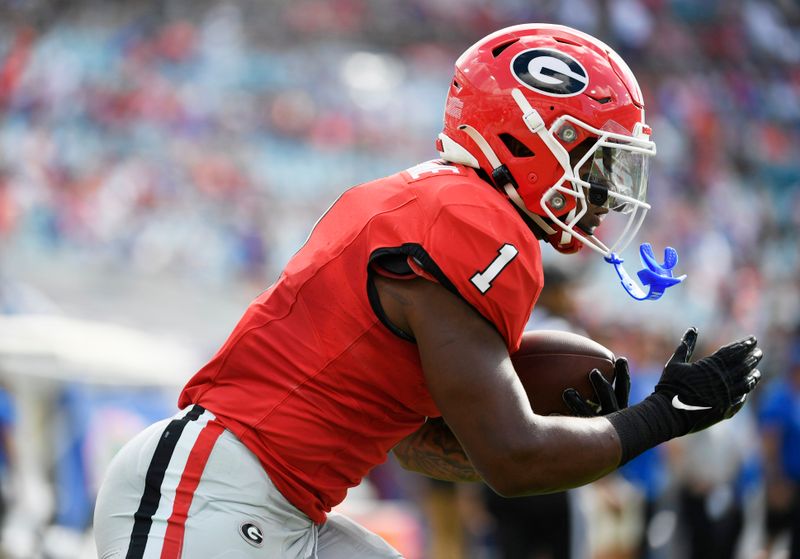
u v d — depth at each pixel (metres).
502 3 81.62
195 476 7.18
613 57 7.76
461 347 6.88
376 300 7.11
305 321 7.31
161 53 63.78
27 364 18.36
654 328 26.41
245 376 7.43
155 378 19.98
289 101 64.25
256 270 50.91
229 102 62.69
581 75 7.51
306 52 69.94
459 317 6.93
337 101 66.06
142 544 7.08
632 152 7.67
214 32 67.69
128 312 41.50
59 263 45.97
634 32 84.81
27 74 59.50
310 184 59.62
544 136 7.43
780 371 21.80
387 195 7.33
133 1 66.88
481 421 6.83
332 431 7.29
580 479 6.98
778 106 87.81
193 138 58.84
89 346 19.94
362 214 7.32
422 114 68.81
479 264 6.90
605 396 7.77
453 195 7.09
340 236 7.35
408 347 7.15
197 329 41.34
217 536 7.04
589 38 7.80
